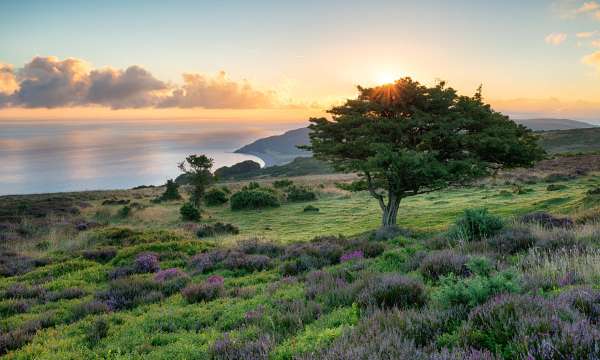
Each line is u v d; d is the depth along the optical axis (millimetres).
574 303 4992
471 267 8320
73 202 50750
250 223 36406
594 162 60125
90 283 14469
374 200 46500
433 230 21172
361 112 25484
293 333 6234
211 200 51156
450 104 23625
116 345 7223
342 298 7855
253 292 10586
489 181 50188
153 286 12242
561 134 158250
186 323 8344
